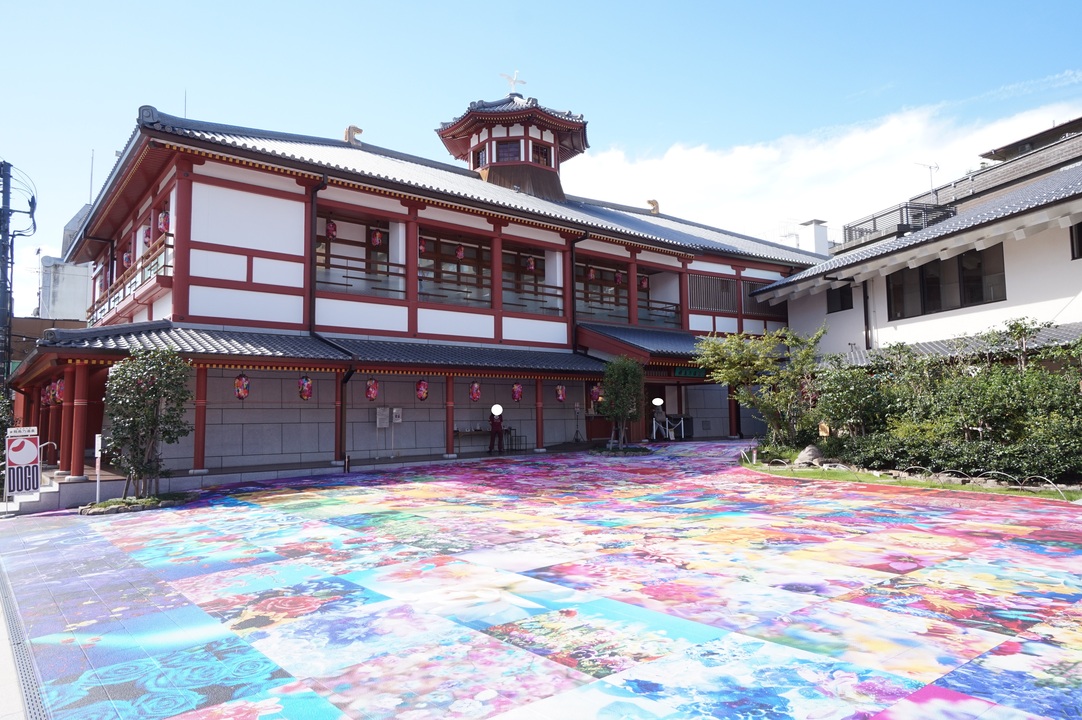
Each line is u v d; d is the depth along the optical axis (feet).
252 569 23.58
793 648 14.84
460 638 15.98
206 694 13.24
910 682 12.93
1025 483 36.65
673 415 86.38
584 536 27.86
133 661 15.17
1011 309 59.88
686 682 13.16
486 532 29.09
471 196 66.23
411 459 59.72
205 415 50.47
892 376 50.83
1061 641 14.97
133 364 40.55
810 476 46.19
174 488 46.60
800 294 82.94
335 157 68.44
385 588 20.51
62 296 116.06
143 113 48.80
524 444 73.41
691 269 88.58
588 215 89.25
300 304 57.47
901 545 24.79
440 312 66.90
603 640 15.61
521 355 69.82
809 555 23.57
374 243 65.36
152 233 58.08
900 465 43.42
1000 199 68.54
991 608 17.34
